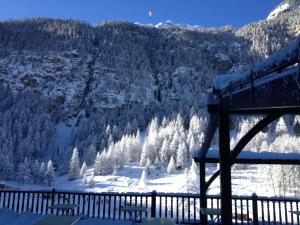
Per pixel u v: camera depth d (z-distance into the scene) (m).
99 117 129.00
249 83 2.49
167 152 79.12
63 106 159.25
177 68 191.25
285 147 56.84
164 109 142.75
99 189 66.62
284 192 49.12
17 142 96.75
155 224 4.99
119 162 79.81
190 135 80.31
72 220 5.17
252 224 7.78
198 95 169.12
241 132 59.03
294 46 1.57
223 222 3.54
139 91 168.75
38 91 163.88
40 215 6.97
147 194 7.90
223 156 3.69
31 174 77.00
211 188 44.28
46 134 112.38
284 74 1.83
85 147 100.12
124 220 6.99
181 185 49.38
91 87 170.88
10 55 177.88
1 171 76.31
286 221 7.47
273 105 1.99
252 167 67.56
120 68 180.38
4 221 6.48
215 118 4.22
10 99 140.12
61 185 74.75
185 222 7.75
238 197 7.80
